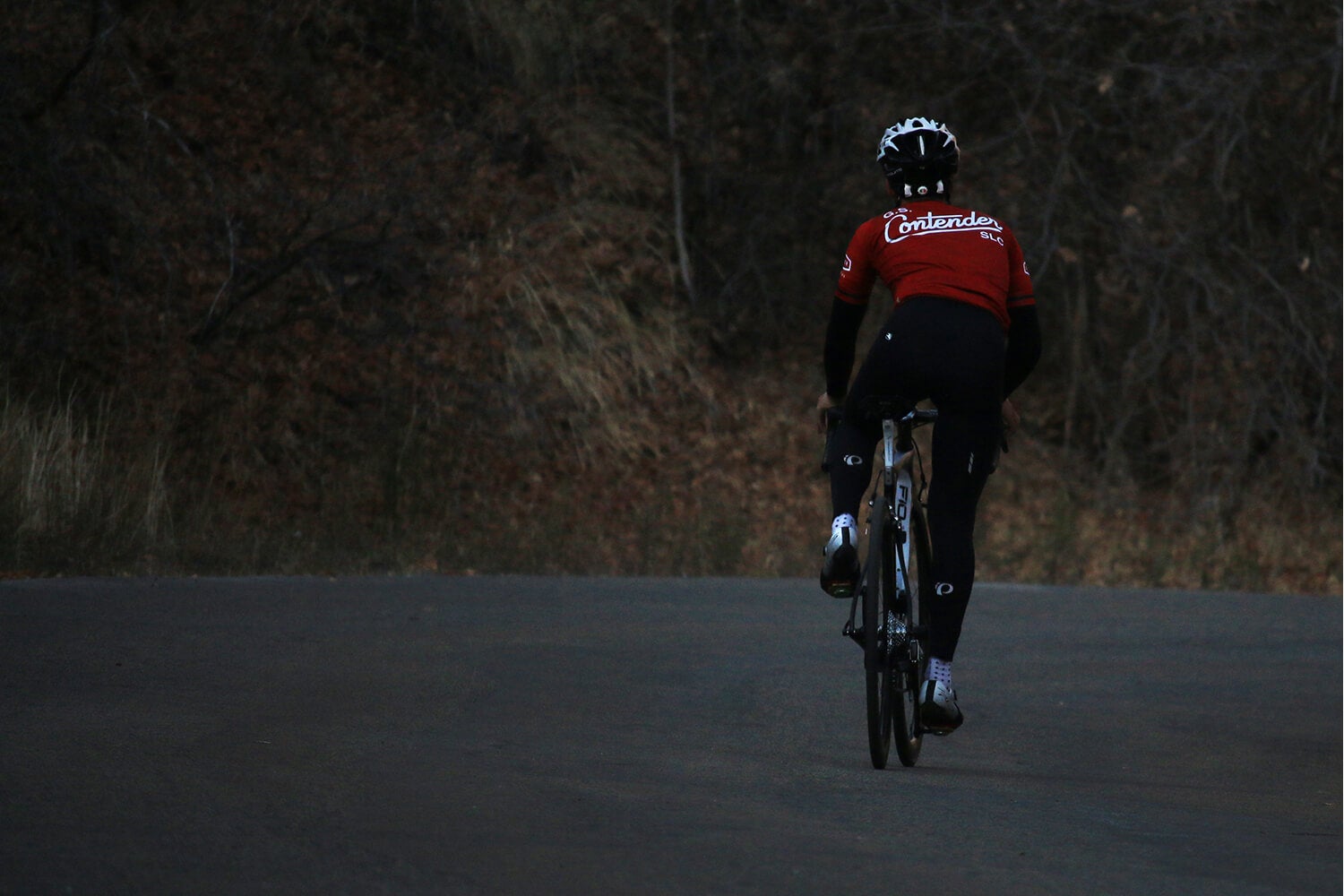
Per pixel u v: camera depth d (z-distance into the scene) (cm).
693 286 7438
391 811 1498
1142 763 2339
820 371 7381
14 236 5422
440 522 5419
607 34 7400
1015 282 2070
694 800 1648
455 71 6994
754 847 1404
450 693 2430
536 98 7081
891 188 2138
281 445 5481
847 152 7494
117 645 2650
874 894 1259
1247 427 6744
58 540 4019
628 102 7494
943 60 7344
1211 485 6806
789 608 3712
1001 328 2034
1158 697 2919
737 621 3481
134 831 1362
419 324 6034
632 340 6794
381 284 6112
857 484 2050
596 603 3666
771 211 7512
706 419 6794
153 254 5584
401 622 3194
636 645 3081
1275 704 2894
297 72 6425
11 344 5047
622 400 6575
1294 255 7012
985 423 2025
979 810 1692
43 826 1367
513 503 5759
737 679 2766
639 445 6450
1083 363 7450
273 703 2217
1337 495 6925
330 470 5512
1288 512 6781
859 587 1975
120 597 3259
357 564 4794
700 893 1238
